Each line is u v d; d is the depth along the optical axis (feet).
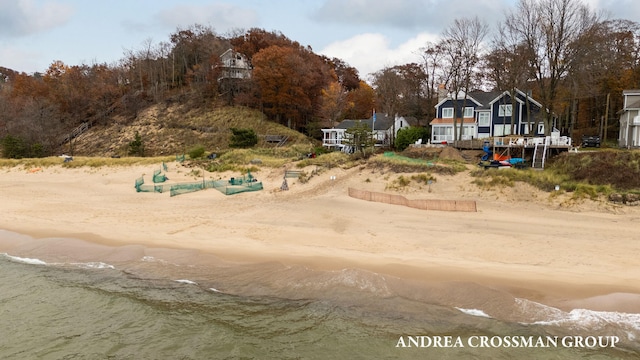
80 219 82.17
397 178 97.50
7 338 41.50
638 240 61.31
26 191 116.16
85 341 40.70
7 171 153.58
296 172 113.60
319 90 212.43
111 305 47.32
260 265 55.83
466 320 41.52
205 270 55.26
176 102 221.46
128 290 50.75
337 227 72.84
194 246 64.39
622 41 156.46
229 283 51.42
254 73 204.44
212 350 38.60
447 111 159.22
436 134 155.02
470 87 171.01
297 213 81.76
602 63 139.74
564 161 92.38
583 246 59.82
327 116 207.10
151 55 255.50
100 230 74.23
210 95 221.46
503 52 135.74
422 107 193.36
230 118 200.13
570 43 114.93
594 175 84.07
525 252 58.65
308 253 60.13
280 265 55.36
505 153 111.75
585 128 162.40
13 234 72.69
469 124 151.23
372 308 44.57
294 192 100.01
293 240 66.74
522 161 100.27
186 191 106.22
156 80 241.76
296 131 197.47
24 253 63.82
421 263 55.21
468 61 144.05
